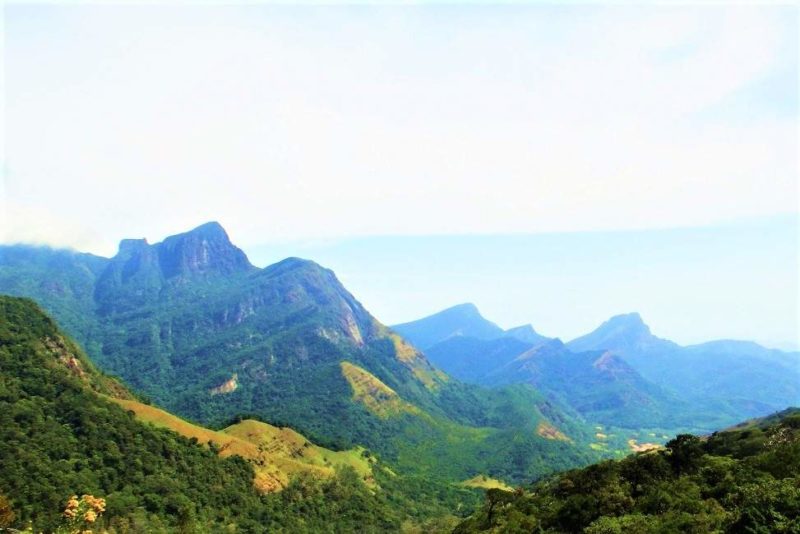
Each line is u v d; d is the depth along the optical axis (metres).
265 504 183.12
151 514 145.25
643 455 100.62
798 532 49.72
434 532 183.00
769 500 56.94
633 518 71.94
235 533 160.50
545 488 131.25
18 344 183.12
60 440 151.50
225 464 189.38
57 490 132.00
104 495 141.62
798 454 80.12
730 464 85.56
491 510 122.75
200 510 160.50
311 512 192.88
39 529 116.75
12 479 128.88
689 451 94.94
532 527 92.56
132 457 162.62
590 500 88.12
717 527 59.75
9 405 154.25
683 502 73.69
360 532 192.88
